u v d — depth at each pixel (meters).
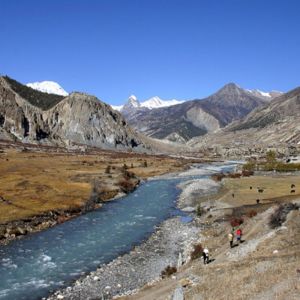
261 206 81.44
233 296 33.72
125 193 125.75
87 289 47.44
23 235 72.56
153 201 110.62
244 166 189.75
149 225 80.19
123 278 50.81
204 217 82.88
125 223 82.31
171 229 75.81
